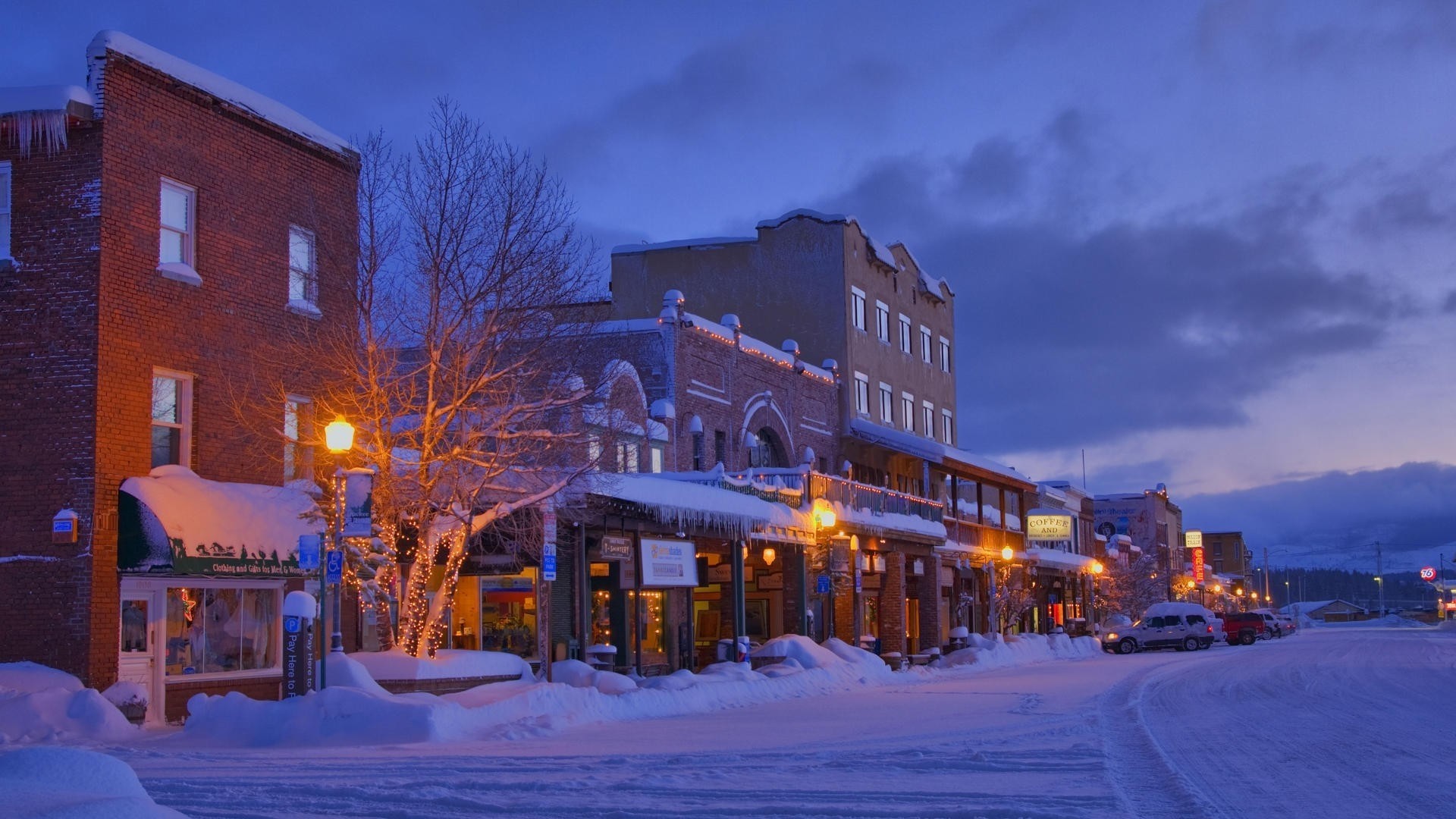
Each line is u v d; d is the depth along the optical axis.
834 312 49.66
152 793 12.55
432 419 22.45
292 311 24.41
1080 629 73.12
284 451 23.70
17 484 20.53
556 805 11.85
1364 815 11.60
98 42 20.98
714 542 33.78
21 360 20.72
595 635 30.45
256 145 23.97
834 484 38.25
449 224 22.69
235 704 18.53
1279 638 87.31
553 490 22.92
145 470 21.23
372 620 26.25
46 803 7.05
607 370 30.73
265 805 11.84
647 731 19.69
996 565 55.44
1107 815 11.28
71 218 20.78
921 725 20.84
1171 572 105.81
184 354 22.09
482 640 28.92
